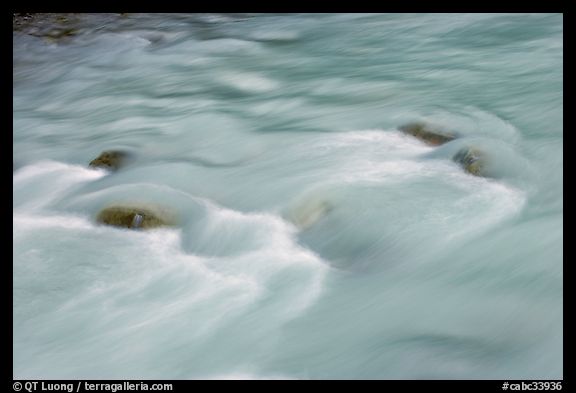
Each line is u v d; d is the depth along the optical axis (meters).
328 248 7.53
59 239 8.05
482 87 12.70
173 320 6.53
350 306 6.49
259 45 19.11
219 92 14.66
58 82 16.83
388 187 8.40
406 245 7.25
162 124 12.59
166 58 18.47
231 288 6.98
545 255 6.86
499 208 7.79
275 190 8.83
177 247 7.80
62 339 6.37
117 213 8.17
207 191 9.13
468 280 6.64
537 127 10.30
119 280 7.23
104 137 12.10
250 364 5.89
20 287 7.13
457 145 9.31
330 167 9.40
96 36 21.58
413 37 17.91
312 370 5.75
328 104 12.86
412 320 6.20
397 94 12.88
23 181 10.20
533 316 6.05
